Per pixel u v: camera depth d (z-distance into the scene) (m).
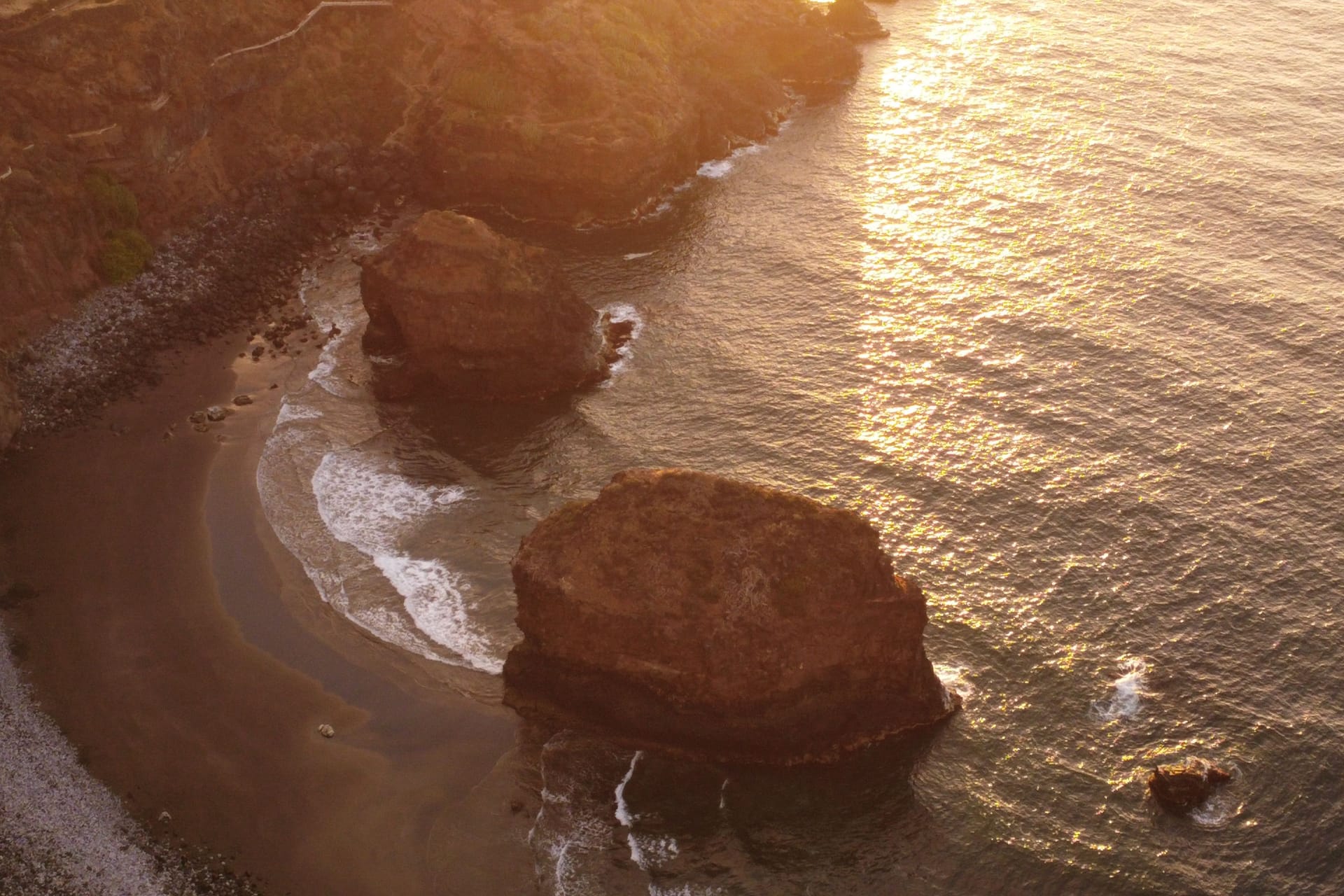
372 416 82.00
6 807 52.75
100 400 81.00
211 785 55.69
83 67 91.06
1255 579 68.50
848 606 57.16
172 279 92.56
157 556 68.94
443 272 82.44
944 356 87.75
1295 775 57.34
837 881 52.78
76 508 71.94
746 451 78.94
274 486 75.12
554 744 58.31
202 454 77.19
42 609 64.69
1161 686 62.16
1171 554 70.38
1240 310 91.56
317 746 58.00
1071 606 67.06
